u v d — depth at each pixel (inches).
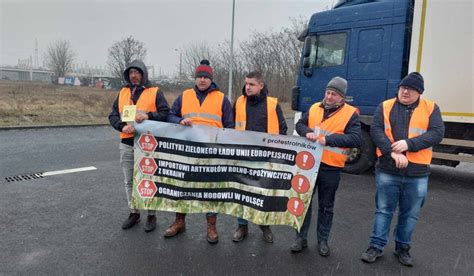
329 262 130.4
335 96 128.0
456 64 217.6
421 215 183.2
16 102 721.0
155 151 141.2
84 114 634.2
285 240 148.0
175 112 146.9
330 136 126.7
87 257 128.0
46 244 137.4
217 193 141.1
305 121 138.9
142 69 147.0
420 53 227.8
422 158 124.2
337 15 263.3
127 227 153.8
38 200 187.3
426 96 228.7
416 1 225.9
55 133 438.6
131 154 151.0
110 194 199.6
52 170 250.8
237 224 163.5
